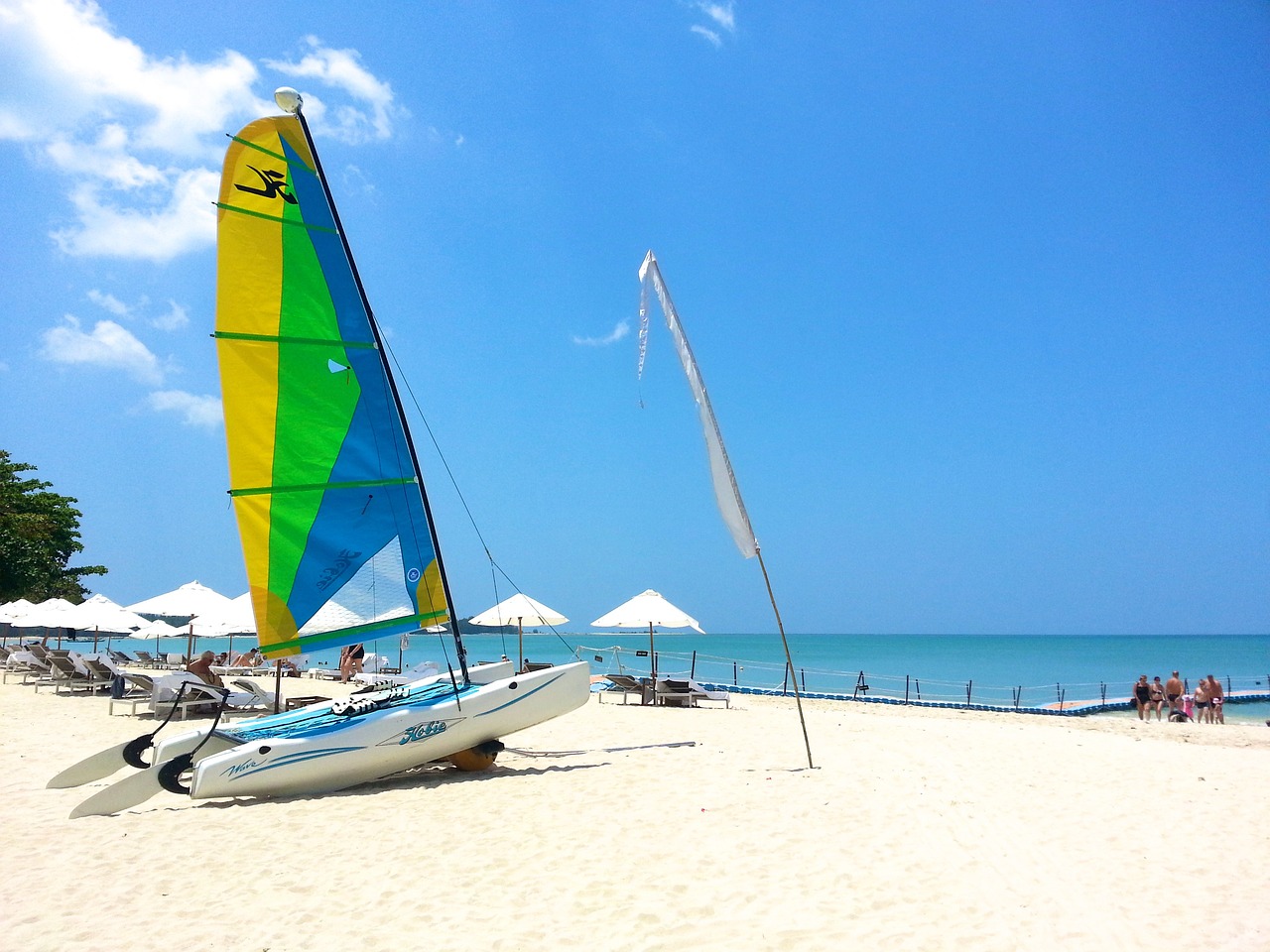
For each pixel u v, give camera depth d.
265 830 6.84
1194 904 5.05
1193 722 21.20
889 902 5.05
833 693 27.19
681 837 6.39
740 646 128.25
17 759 10.23
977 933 4.59
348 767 8.18
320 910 5.09
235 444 8.50
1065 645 146.88
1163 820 7.07
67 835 6.79
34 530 31.33
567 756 10.11
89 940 4.70
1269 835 6.65
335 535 8.98
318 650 8.89
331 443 9.05
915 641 193.25
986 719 19.53
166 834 6.79
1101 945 4.44
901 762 9.59
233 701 13.92
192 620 17.69
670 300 9.93
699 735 12.05
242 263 8.71
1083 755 10.51
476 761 8.98
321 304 9.16
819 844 6.19
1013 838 6.46
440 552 9.53
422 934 4.70
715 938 4.55
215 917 5.02
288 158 9.14
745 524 9.57
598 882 5.44
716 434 9.73
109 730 12.51
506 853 6.08
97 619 19.20
